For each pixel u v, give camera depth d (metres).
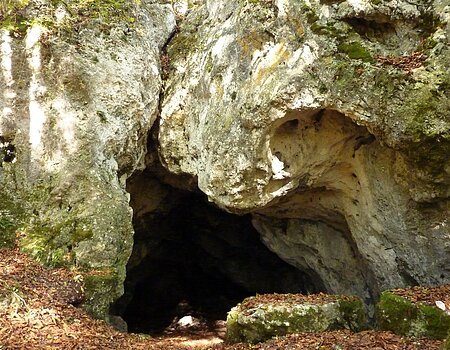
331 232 9.89
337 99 7.12
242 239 13.35
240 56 8.32
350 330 6.20
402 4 6.96
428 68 6.57
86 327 6.00
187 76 9.57
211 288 15.02
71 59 8.25
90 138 8.04
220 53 8.76
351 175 8.55
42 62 8.12
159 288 14.92
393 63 6.82
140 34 9.48
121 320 7.94
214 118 8.60
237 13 8.64
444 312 5.44
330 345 5.33
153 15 10.26
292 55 7.55
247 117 7.82
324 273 10.43
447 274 7.34
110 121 8.40
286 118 7.66
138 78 9.02
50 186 7.75
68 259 7.39
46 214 7.63
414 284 7.88
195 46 9.92
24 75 8.07
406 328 5.59
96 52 8.65
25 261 7.02
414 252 7.63
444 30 6.56
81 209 7.70
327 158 8.35
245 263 13.91
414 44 6.97
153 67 9.55
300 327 6.17
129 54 9.06
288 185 8.42
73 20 8.63
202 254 14.45
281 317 6.21
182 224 13.57
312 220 10.09
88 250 7.49
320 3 7.43
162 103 9.82
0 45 8.04
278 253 11.32
